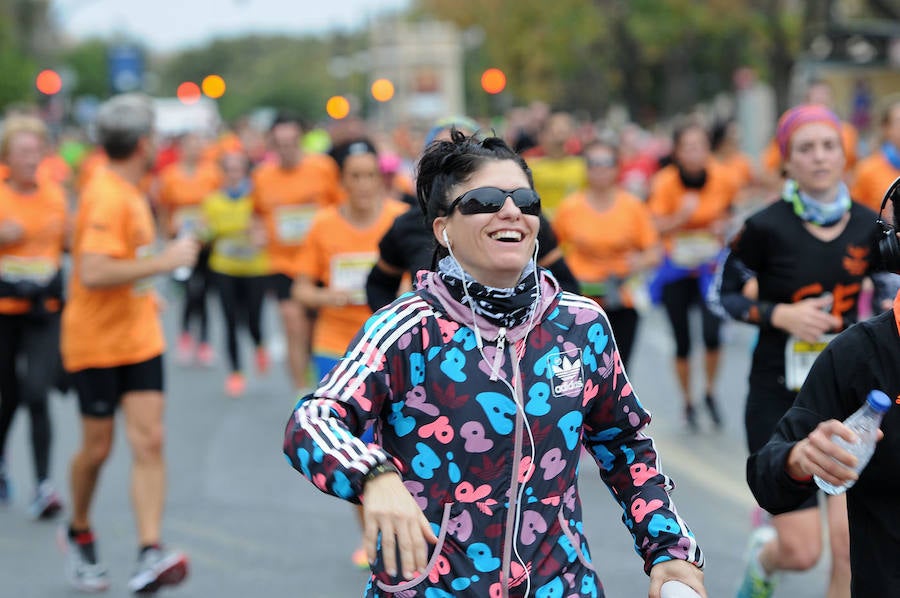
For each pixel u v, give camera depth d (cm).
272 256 2570
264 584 1495
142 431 1429
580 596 726
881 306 1190
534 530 722
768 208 1212
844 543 1067
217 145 4475
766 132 8031
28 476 2098
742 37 9075
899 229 736
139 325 1437
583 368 733
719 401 2536
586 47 10175
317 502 1880
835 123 1173
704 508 1761
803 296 1195
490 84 5197
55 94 7888
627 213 2050
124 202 1421
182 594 1464
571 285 1286
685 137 2358
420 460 718
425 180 751
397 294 1364
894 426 700
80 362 1436
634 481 763
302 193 2608
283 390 2839
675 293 2303
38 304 1814
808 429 722
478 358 716
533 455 720
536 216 721
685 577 723
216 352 3478
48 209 1825
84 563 1500
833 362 720
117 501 1908
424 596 713
